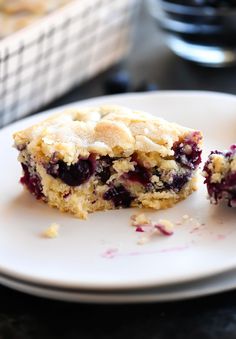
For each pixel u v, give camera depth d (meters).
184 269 0.29
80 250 0.31
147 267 0.29
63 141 0.33
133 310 0.29
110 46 0.47
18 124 0.38
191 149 0.34
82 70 0.46
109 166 0.33
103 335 0.28
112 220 0.33
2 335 0.28
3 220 0.33
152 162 0.33
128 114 0.34
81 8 0.42
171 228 0.31
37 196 0.34
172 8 0.46
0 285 0.30
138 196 0.33
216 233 0.31
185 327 0.28
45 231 0.32
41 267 0.30
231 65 0.48
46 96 0.44
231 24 0.46
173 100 0.39
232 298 0.29
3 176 0.35
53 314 0.29
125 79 0.45
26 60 0.41
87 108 0.36
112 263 0.30
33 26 0.41
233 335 0.28
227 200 0.33
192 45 0.48
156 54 0.50
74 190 0.33
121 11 0.46
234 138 0.37
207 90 0.46
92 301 0.28
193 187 0.34
